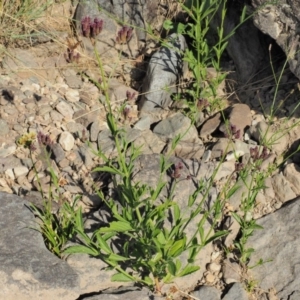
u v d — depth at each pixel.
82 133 5.11
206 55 5.49
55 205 4.66
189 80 5.71
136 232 4.20
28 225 4.41
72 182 4.90
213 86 5.48
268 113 5.36
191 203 4.32
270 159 5.00
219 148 5.10
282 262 4.44
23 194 4.78
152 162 4.85
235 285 4.33
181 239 4.15
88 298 4.10
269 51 5.14
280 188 4.85
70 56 4.64
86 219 4.52
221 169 4.92
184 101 5.48
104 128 5.32
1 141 5.15
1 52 5.75
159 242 4.08
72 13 6.14
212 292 4.30
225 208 4.70
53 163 5.00
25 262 4.16
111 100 5.60
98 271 4.27
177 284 4.36
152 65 5.59
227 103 5.57
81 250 4.16
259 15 5.19
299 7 4.95
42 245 4.31
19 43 5.86
